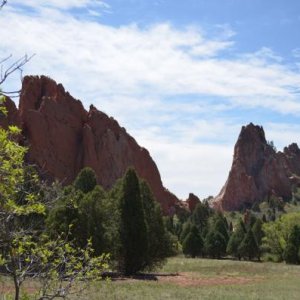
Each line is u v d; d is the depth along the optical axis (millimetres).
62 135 101625
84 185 49875
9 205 5008
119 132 115375
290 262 69875
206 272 50000
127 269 42156
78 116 108750
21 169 5109
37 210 5324
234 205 190125
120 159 111312
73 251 6316
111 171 107562
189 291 29688
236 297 27328
